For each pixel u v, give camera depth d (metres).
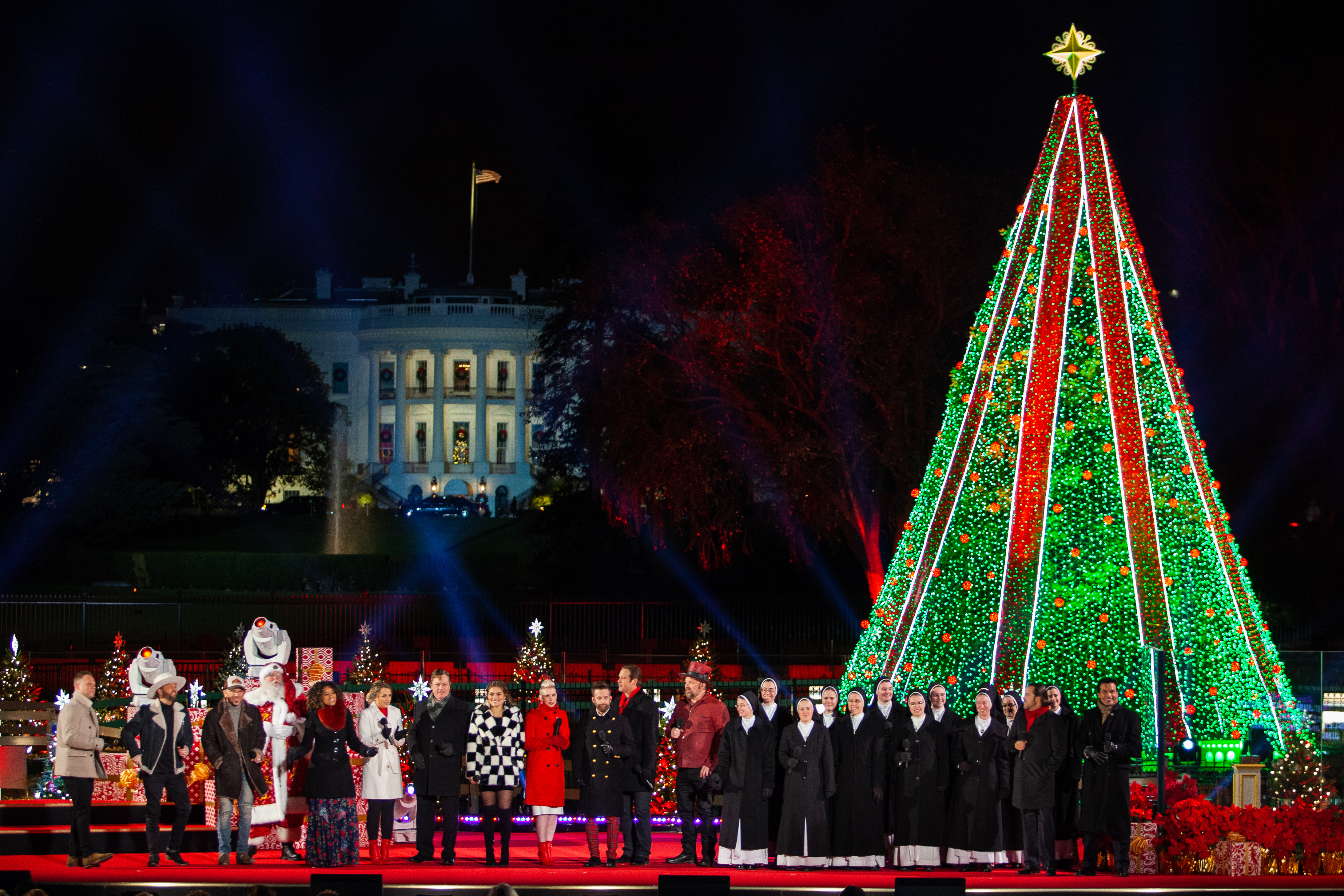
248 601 40.41
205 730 15.19
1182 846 15.02
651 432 34.66
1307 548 36.22
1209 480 19.12
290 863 15.42
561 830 19.48
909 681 21.06
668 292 34.97
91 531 63.53
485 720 15.45
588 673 33.78
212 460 82.88
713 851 15.57
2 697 24.72
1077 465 19.78
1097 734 14.68
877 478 36.97
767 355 35.31
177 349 84.38
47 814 17.31
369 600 40.22
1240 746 17.48
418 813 15.46
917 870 14.95
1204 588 18.73
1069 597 20.27
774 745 15.13
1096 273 18.67
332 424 89.81
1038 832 14.73
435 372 104.31
